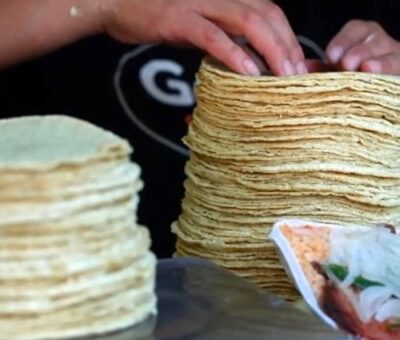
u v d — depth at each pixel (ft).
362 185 1.98
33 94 3.34
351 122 1.97
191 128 2.14
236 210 2.03
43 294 1.41
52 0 2.79
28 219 1.39
